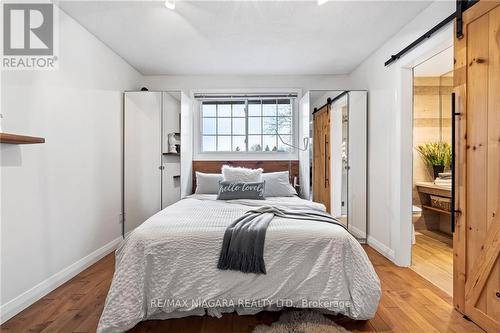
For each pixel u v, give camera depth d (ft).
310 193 12.79
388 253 10.49
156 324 6.24
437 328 6.05
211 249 6.32
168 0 7.88
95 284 8.29
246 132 14.83
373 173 11.79
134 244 6.26
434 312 6.70
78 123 9.20
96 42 10.27
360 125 12.41
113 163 11.53
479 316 6.03
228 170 12.71
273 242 6.32
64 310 6.82
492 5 5.60
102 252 10.61
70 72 8.80
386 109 10.69
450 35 7.30
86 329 6.03
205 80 14.64
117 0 7.98
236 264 6.15
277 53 11.79
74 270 8.89
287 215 7.59
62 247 8.37
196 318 6.49
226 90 14.58
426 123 14.57
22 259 6.89
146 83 14.55
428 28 8.27
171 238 6.33
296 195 13.10
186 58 12.33
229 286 6.13
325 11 8.55
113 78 11.54
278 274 6.21
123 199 12.36
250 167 14.49
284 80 14.65
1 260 6.33
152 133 12.70
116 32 9.89
